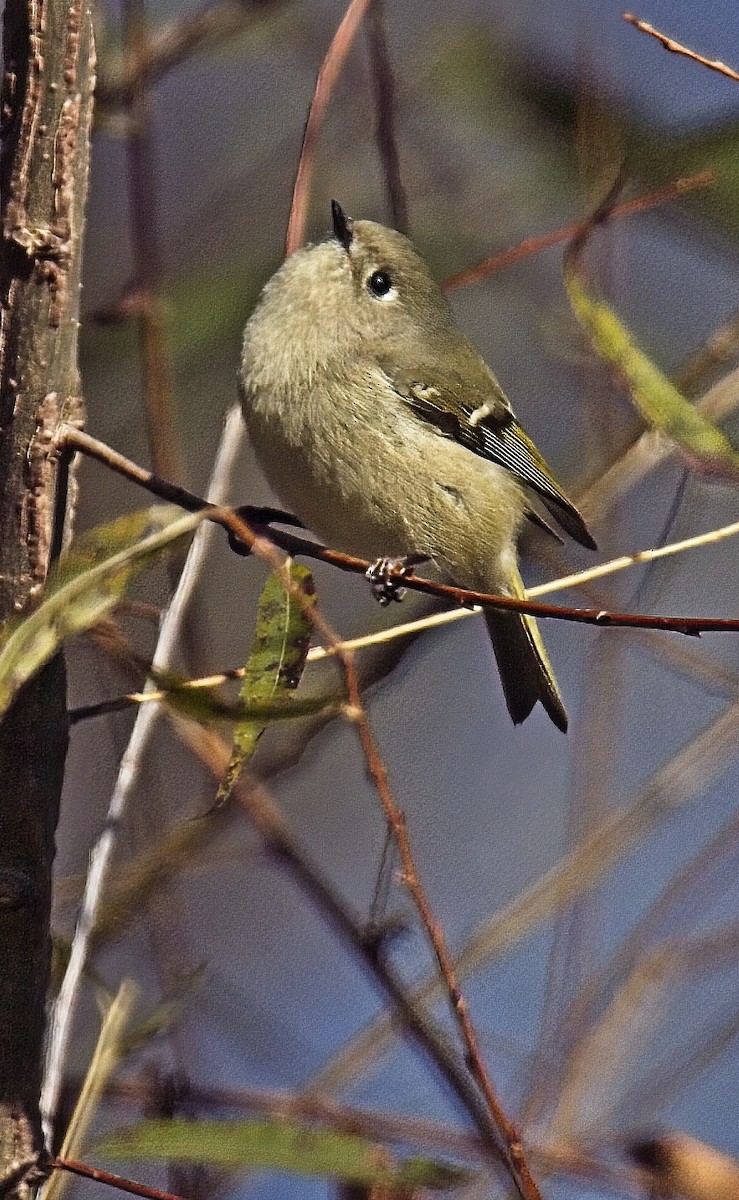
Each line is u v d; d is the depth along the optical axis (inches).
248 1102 250.2
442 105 388.2
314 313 285.7
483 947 292.7
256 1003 344.5
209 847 301.3
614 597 327.9
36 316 193.6
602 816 308.8
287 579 189.9
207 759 270.8
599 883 304.0
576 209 387.2
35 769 193.3
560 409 408.8
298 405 277.7
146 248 295.7
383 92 307.9
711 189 331.6
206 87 402.6
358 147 393.4
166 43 319.9
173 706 199.8
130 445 374.3
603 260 322.7
